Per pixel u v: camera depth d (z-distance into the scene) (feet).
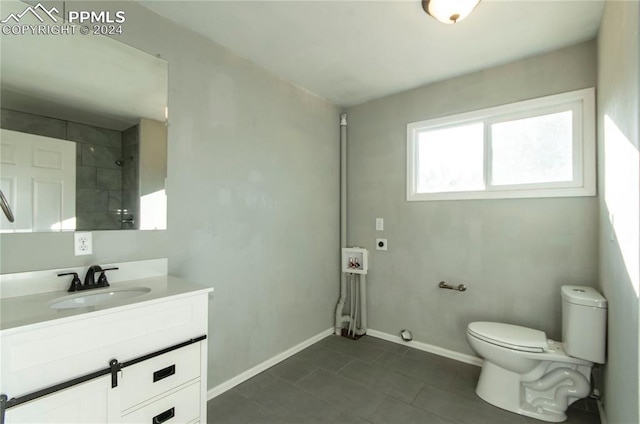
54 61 4.52
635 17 3.42
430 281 8.73
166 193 5.72
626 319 3.94
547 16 5.70
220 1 5.25
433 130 8.94
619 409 4.37
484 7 5.44
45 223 4.42
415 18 5.74
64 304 4.23
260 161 7.61
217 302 6.62
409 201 9.13
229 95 6.84
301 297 8.91
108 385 3.62
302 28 6.06
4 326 3.00
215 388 6.53
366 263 9.78
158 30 5.59
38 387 3.14
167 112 5.73
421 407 6.13
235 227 7.00
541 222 7.11
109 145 5.06
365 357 8.34
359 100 9.94
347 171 10.52
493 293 7.72
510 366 6.04
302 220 8.94
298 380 7.14
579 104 6.74
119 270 5.09
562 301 6.10
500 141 7.79
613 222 4.77
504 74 7.57
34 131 4.36
